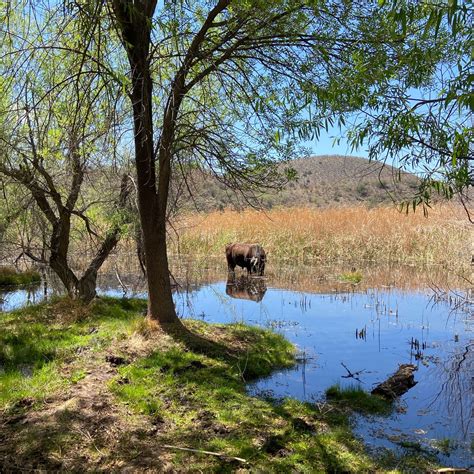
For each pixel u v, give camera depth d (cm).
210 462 412
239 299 1222
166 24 561
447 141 347
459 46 367
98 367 612
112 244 1019
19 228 1033
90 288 996
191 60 639
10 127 699
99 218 1047
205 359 652
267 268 1767
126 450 427
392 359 733
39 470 393
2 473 390
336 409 541
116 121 563
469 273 1544
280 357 719
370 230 2062
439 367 694
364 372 673
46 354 674
